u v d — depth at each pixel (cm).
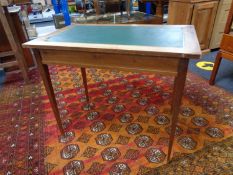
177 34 109
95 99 187
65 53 106
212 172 111
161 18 308
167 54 84
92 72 240
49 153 130
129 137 140
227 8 256
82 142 138
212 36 273
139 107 172
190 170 112
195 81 208
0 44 237
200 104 170
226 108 163
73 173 116
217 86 197
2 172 119
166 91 194
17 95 201
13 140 143
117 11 351
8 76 246
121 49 91
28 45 106
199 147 127
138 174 112
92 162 122
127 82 214
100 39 109
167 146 130
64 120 160
